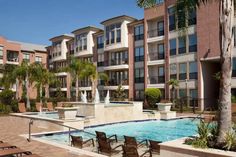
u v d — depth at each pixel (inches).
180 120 921.5
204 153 256.8
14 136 511.2
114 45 1592.0
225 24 289.4
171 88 1289.4
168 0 1317.7
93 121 753.0
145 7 403.9
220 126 281.9
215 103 1193.4
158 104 957.8
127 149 355.3
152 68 1438.2
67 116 644.7
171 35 1304.1
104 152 410.6
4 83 1524.4
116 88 1573.6
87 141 466.0
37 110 1097.4
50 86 2123.5
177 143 290.8
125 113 843.4
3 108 1050.7
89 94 1841.8
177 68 1274.6
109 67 1632.6
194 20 1203.9
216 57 1109.7
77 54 1914.4
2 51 2048.5
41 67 1453.0
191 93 1210.6
